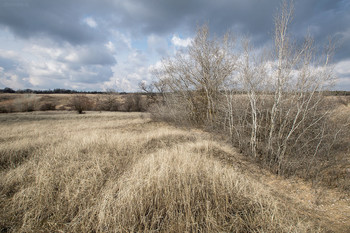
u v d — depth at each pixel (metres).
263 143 8.20
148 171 4.68
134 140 8.77
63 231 2.95
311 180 5.63
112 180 4.54
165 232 2.92
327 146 6.82
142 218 3.09
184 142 9.45
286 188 5.29
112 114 31.94
